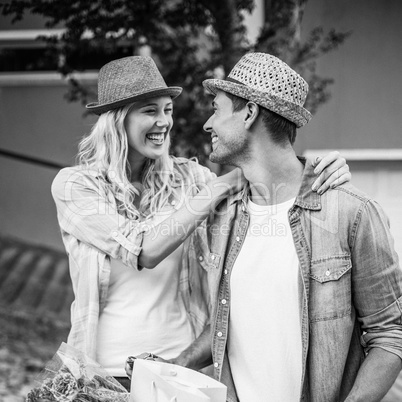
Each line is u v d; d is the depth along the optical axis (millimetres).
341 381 2414
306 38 5574
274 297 2463
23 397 5797
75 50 4613
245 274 2512
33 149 6352
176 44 4535
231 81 2527
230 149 2527
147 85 2783
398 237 5570
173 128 4395
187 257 2895
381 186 5633
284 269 2453
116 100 2777
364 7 5566
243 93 2451
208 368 3137
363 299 2406
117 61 2850
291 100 2455
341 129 5648
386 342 2365
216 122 2543
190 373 2352
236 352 2557
